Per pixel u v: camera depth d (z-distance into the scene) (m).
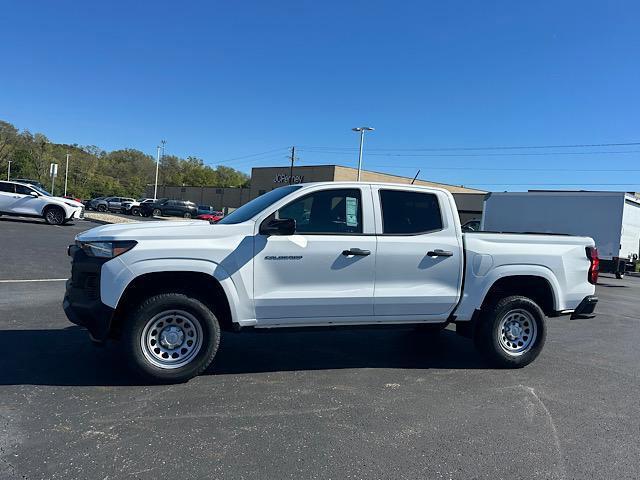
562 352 6.88
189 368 4.86
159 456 3.48
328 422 4.16
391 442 3.85
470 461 3.61
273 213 5.09
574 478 3.43
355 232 5.33
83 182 100.56
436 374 5.56
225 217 5.80
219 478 3.24
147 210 48.53
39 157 93.31
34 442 3.61
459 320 5.70
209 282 4.98
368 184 5.46
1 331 6.37
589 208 17.73
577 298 6.10
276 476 3.29
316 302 5.14
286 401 4.57
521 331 5.96
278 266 5.03
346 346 6.56
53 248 14.84
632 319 10.09
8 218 24.86
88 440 3.67
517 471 3.49
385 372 5.55
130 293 4.86
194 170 134.50
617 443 4.00
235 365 5.56
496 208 19.55
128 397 4.50
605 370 6.06
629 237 18.25
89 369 5.14
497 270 5.75
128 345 4.69
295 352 6.17
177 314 4.85
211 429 3.93
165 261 4.70
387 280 5.38
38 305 7.89
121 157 137.50
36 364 5.22
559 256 5.99
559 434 4.13
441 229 5.63
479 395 4.96
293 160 65.69
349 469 3.42
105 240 4.68
